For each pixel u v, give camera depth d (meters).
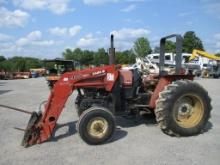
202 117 6.91
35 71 51.94
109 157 5.50
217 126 7.66
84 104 6.93
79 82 6.66
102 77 6.90
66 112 9.82
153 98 7.14
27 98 14.27
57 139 6.67
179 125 6.65
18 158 5.56
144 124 7.87
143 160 5.32
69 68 21.48
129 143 6.28
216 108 10.27
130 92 7.40
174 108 6.63
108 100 7.06
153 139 6.54
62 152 5.82
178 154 5.58
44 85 23.88
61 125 7.92
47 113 6.33
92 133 6.19
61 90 6.44
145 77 7.97
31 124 6.31
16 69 65.19
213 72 32.44
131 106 7.32
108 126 6.27
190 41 65.88
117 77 7.08
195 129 6.77
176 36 7.18
